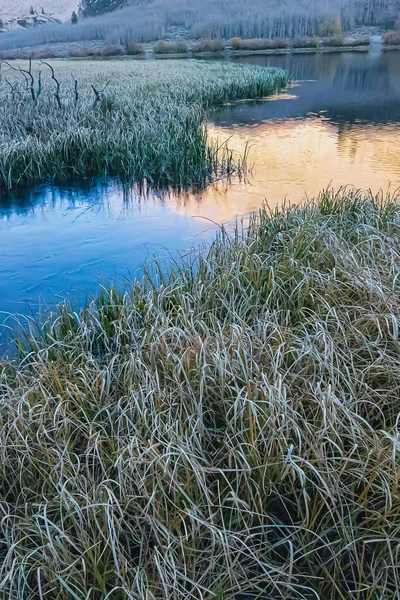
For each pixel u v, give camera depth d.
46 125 10.14
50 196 8.38
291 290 4.16
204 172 8.93
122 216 7.37
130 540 2.41
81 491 2.43
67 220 7.30
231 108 15.43
